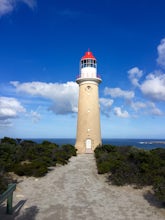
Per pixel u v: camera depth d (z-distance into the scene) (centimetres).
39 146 2877
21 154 2447
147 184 1588
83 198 1373
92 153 3891
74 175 2023
